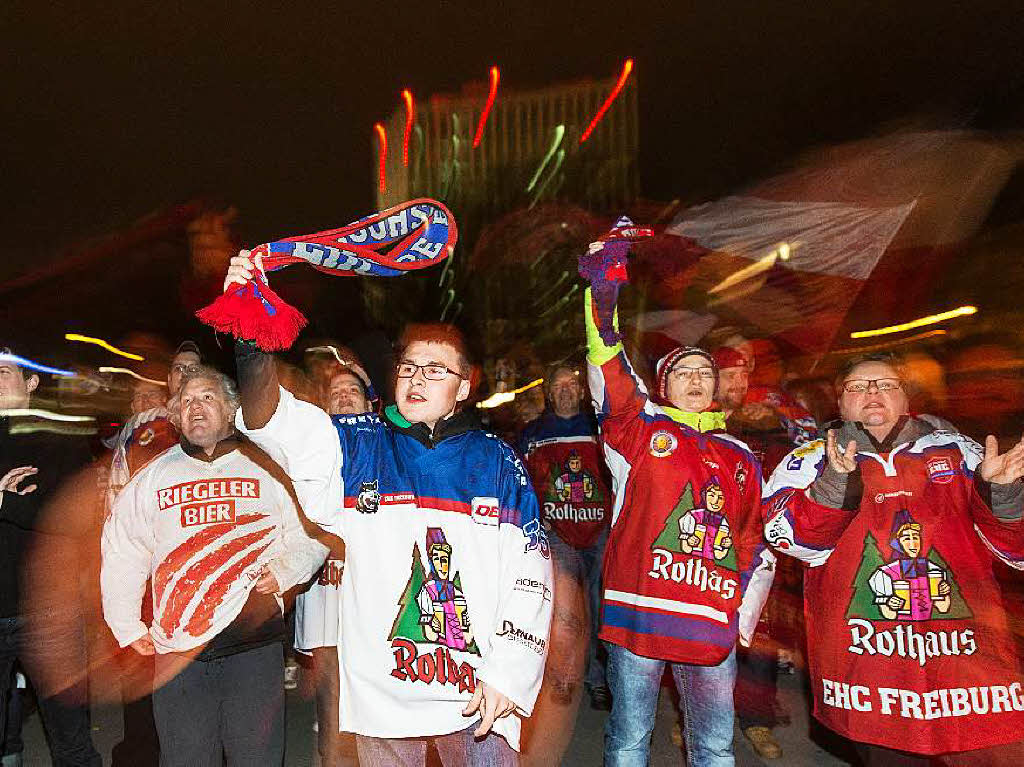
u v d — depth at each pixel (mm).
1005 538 3412
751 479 4145
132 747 4648
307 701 6531
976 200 4535
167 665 3553
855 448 3396
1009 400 6602
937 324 8367
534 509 3094
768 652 5508
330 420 2953
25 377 4465
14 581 4344
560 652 6480
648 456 4078
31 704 6402
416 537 2949
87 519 4469
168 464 3707
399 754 3008
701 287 4945
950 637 3457
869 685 3486
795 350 6957
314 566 3695
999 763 3592
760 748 5414
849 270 4348
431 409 3057
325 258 2840
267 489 3691
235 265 2643
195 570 3576
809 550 3559
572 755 5477
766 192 4461
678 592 3979
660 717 6219
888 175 4297
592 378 4117
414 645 2906
